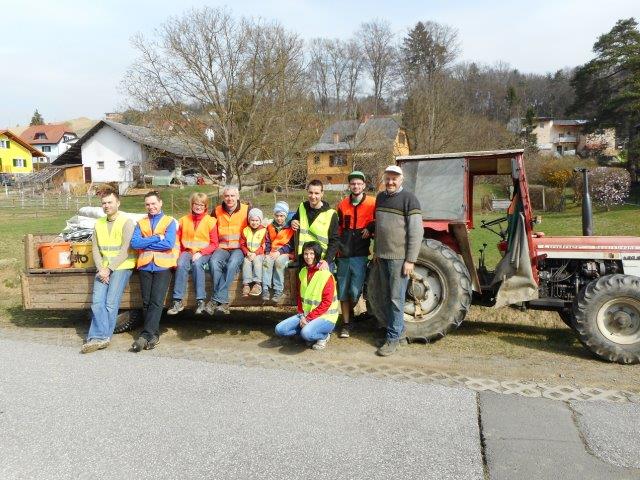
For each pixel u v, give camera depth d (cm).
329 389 411
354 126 3678
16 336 562
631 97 3788
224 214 549
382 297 525
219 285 530
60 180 4531
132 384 423
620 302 476
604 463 304
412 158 543
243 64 2111
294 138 2219
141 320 591
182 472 297
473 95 5381
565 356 495
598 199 2386
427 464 304
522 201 514
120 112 2184
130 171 4359
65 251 591
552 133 6762
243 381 429
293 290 535
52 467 303
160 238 525
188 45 2067
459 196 530
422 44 4638
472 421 357
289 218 559
